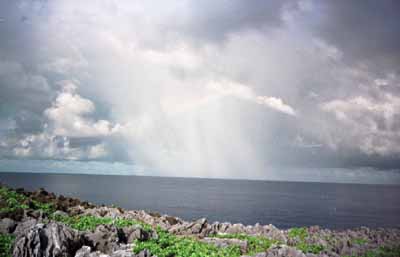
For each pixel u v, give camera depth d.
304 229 42.78
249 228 41.28
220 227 40.91
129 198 160.62
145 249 24.58
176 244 28.98
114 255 22.97
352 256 31.41
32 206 33.91
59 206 36.56
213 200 171.62
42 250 21.66
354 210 142.75
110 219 33.28
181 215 108.69
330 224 99.38
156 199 162.50
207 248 29.42
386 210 145.12
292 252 28.44
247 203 161.38
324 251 31.88
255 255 27.56
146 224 36.44
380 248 34.22
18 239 22.30
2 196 33.34
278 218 110.00
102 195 169.62
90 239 24.94
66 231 23.69
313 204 169.50
